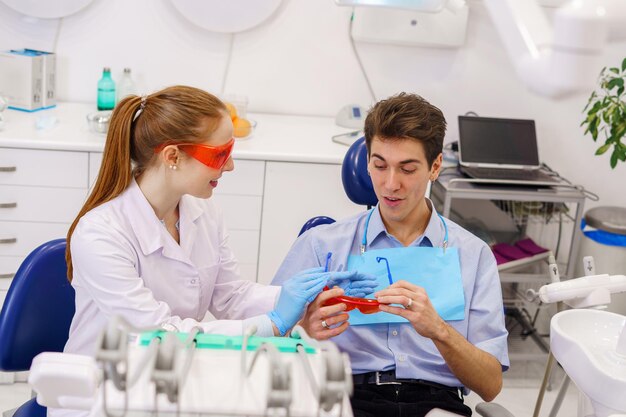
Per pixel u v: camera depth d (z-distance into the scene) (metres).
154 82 3.50
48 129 3.00
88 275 1.76
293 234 3.12
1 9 3.34
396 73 3.60
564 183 3.30
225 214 3.06
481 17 3.54
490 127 3.40
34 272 1.85
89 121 3.01
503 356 1.87
